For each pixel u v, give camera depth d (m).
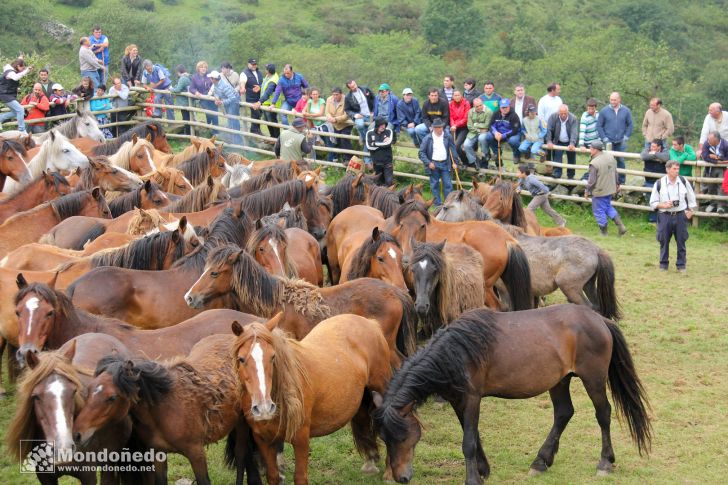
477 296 10.57
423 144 19.64
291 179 14.12
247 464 7.96
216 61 54.00
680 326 13.38
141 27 51.59
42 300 7.68
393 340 9.29
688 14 62.97
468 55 59.53
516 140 20.28
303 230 12.02
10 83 21.89
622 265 16.75
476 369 8.30
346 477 8.73
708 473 8.73
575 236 12.47
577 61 46.81
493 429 9.97
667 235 16.19
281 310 8.87
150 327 9.01
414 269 9.74
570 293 12.27
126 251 9.70
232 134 25.23
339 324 8.30
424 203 11.76
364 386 8.23
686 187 16.05
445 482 8.59
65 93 24.92
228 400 7.41
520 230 13.04
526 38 58.06
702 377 11.33
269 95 23.72
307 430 7.45
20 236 12.00
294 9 70.44
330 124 22.47
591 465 8.97
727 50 57.97
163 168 14.90
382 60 56.12
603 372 8.61
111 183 14.42
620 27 61.09
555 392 8.94
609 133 19.88
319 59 52.84
